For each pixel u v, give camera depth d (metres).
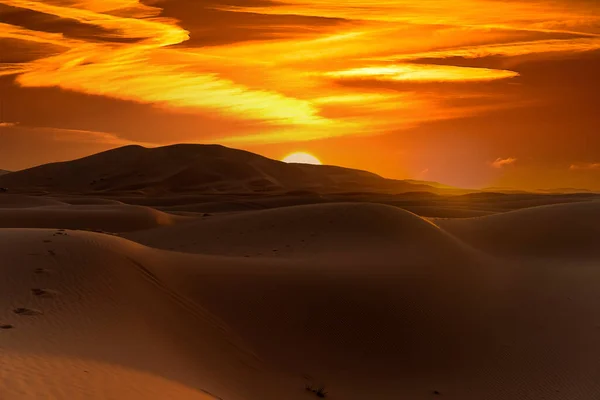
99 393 10.02
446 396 16.53
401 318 20.33
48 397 9.23
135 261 20.22
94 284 17.30
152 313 17.03
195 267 21.81
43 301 15.36
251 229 36.41
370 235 31.27
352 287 21.62
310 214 36.44
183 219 55.91
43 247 19.36
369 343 18.97
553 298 24.00
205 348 16.33
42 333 13.12
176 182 175.75
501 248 34.72
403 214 34.16
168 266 21.28
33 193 150.50
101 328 14.55
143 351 13.81
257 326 18.89
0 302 14.91
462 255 28.89
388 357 18.47
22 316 14.09
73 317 14.77
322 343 18.67
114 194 141.50
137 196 135.38
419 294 22.05
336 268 23.48
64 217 49.91
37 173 188.38
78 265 18.27
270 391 14.91
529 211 41.69
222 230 37.72
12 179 184.88
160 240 38.50
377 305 20.78
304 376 16.75
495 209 90.31
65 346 12.49
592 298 24.17
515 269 29.00
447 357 18.77
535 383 17.30
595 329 20.73
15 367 10.30
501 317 21.58
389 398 16.14
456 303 22.06
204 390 12.45
